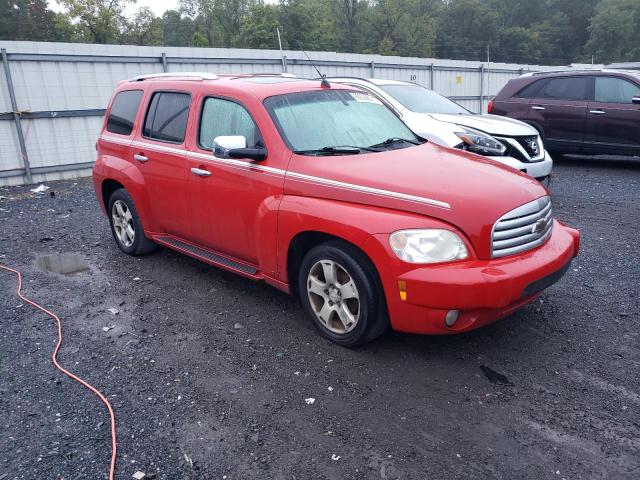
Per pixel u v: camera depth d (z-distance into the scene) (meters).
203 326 4.39
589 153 11.02
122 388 3.55
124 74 12.24
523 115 11.57
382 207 3.62
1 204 9.13
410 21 67.75
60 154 11.57
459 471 2.77
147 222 5.64
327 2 65.31
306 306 4.16
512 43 81.88
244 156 4.19
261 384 3.55
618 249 6.00
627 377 3.54
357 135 4.58
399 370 3.67
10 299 5.03
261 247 4.26
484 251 3.45
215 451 2.95
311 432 3.08
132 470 2.82
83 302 4.93
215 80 4.98
